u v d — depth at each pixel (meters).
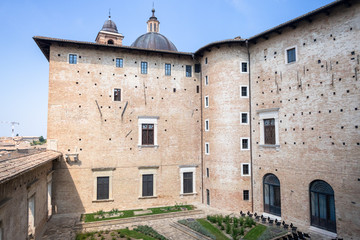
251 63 26.97
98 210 26.17
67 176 25.64
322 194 20.41
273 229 20.92
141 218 24.19
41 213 20.12
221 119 27.14
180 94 30.08
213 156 27.70
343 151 18.95
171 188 28.86
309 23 21.72
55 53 26.17
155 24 42.06
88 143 26.47
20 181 14.52
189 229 21.61
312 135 21.00
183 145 29.69
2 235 11.84
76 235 20.22
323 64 20.58
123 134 27.61
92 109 26.84
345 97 19.08
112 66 27.86
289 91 23.00
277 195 23.92
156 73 29.36
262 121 25.39
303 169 21.52
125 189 27.25
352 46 18.88
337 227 18.97
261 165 25.27
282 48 23.86
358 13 18.69
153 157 28.44
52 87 25.88
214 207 27.17
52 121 25.66
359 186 17.94
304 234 19.08
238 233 20.25
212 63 28.39
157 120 28.88
